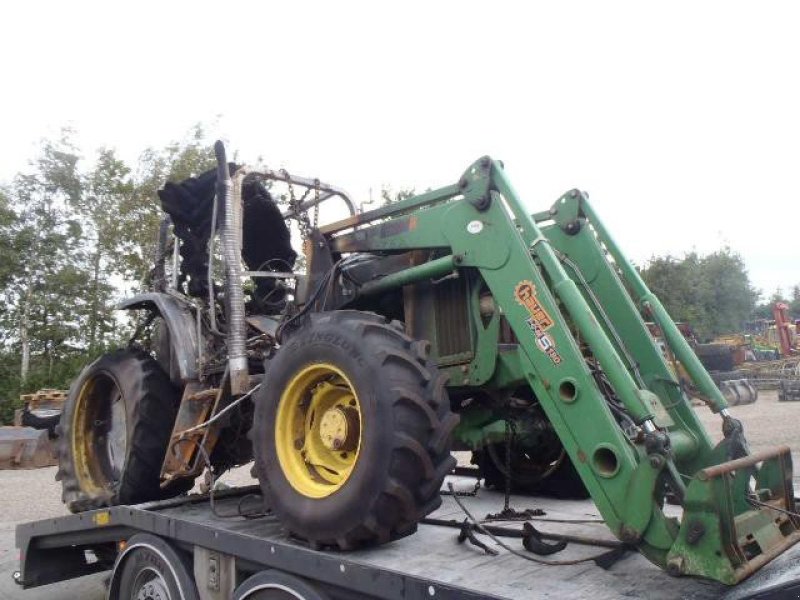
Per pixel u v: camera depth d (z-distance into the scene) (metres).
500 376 3.30
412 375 2.78
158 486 4.37
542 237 2.79
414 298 3.64
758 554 2.20
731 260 43.97
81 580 5.72
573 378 2.58
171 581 3.51
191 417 4.11
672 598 2.17
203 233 4.60
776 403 16.97
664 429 2.41
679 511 3.14
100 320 26.25
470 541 2.88
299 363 3.06
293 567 2.81
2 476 11.25
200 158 22.31
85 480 4.65
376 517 2.65
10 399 19.53
